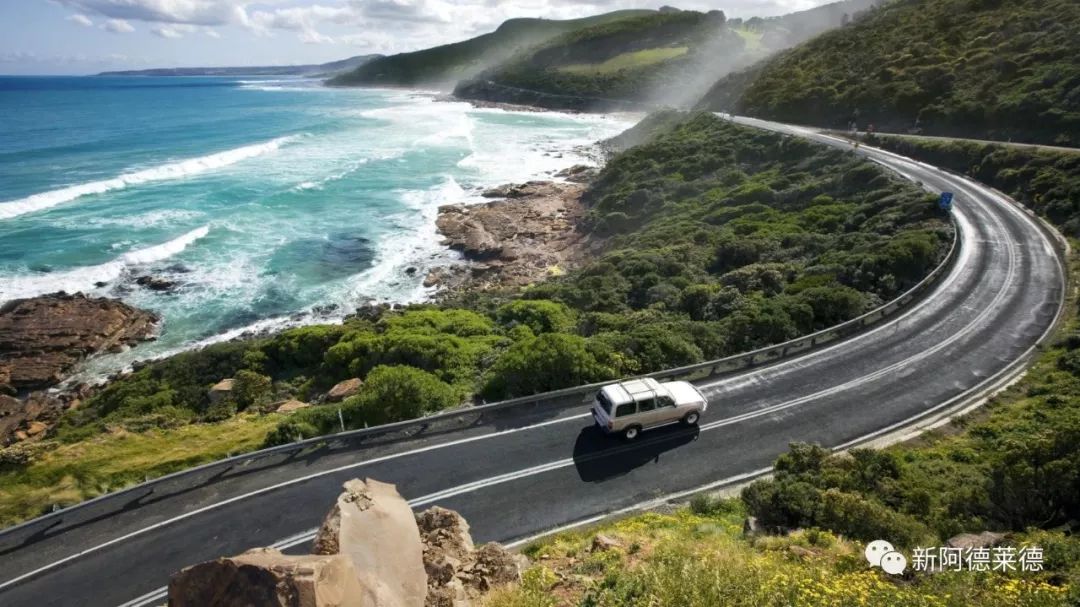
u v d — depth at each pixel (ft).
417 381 72.69
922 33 239.09
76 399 106.63
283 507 56.29
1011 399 70.28
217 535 53.21
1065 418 59.93
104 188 212.23
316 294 148.15
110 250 160.35
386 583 25.68
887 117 208.74
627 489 57.82
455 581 30.45
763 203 168.45
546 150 321.93
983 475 50.72
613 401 63.26
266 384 96.94
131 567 50.16
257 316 136.87
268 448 63.87
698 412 66.85
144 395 97.81
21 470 67.82
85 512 55.98
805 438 65.82
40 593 47.93
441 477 59.77
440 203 219.00
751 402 72.79
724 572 30.07
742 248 128.06
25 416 101.24
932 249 111.75
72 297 133.28
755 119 249.96
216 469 60.90
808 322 91.76
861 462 52.54
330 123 398.42
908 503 45.98
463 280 159.63
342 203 213.66
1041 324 90.38
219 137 327.88
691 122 266.16
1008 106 172.24
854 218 138.82
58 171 233.35
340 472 60.85
